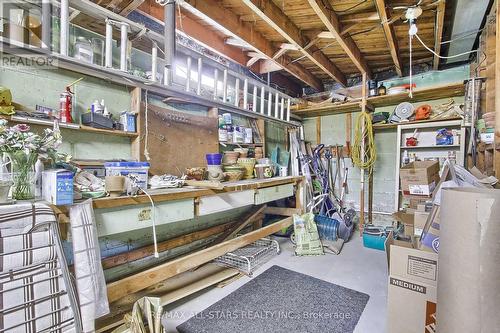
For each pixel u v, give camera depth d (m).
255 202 2.59
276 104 3.51
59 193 1.24
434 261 1.33
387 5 2.44
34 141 1.29
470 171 2.14
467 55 3.34
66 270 1.14
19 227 1.06
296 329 1.68
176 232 2.65
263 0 2.24
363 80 3.85
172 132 2.48
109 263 2.01
